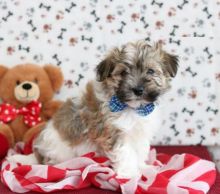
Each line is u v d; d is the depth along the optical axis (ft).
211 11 2.72
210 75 2.78
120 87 2.09
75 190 2.08
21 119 2.65
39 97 2.65
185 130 2.85
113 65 2.12
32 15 2.72
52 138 2.29
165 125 2.84
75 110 2.26
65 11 2.72
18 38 2.75
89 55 2.77
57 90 2.75
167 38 2.75
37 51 2.77
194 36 2.75
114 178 2.06
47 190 2.00
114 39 2.76
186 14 2.73
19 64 2.72
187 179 2.14
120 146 2.15
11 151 2.53
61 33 2.75
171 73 2.21
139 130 2.21
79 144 2.26
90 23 2.74
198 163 2.26
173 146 2.85
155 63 2.13
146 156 2.34
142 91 2.05
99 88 2.20
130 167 2.16
